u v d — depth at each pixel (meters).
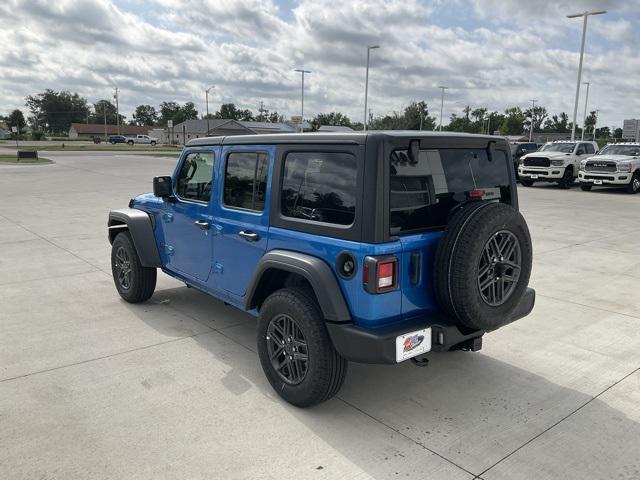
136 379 3.87
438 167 3.35
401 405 3.54
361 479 2.76
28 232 9.88
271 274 3.67
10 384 3.77
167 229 5.02
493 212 3.08
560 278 6.77
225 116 140.75
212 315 5.29
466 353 4.40
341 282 3.14
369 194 2.97
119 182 20.56
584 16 28.59
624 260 7.78
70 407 3.46
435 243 3.22
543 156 20.48
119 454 2.95
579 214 12.70
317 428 3.24
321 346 3.23
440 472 2.82
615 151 20.12
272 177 3.61
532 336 4.79
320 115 105.75
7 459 2.90
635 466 2.89
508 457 2.96
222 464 2.88
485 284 3.18
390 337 2.99
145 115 178.25
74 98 162.62
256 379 3.89
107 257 7.84
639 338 4.75
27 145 74.75
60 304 5.61
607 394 3.71
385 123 59.06
